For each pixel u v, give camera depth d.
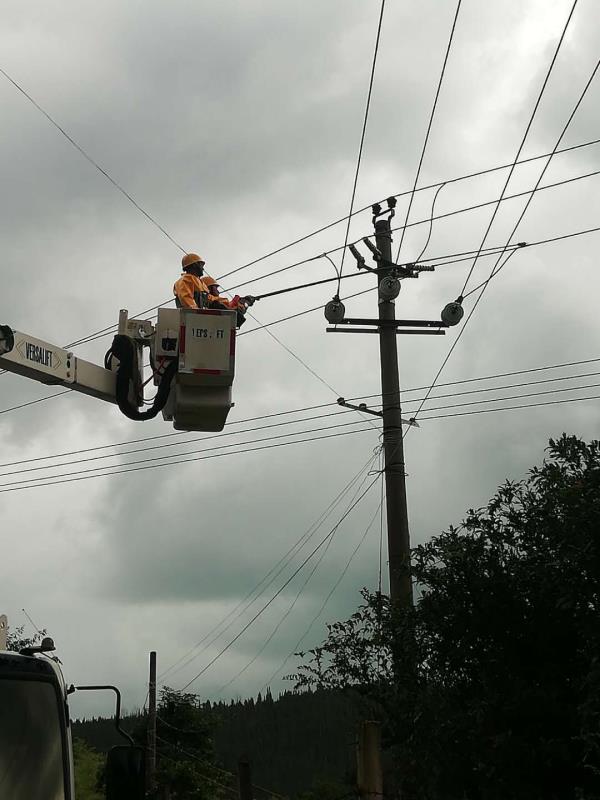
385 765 11.48
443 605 10.41
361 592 11.64
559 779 9.52
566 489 9.27
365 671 11.35
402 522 16.25
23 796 6.38
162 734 45.97
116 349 10.39
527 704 9.59
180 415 10.35
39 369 9.66
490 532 10.39
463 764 9.91
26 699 6.61
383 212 17.62
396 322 17.38
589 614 9.20
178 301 10.95
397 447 16.72
